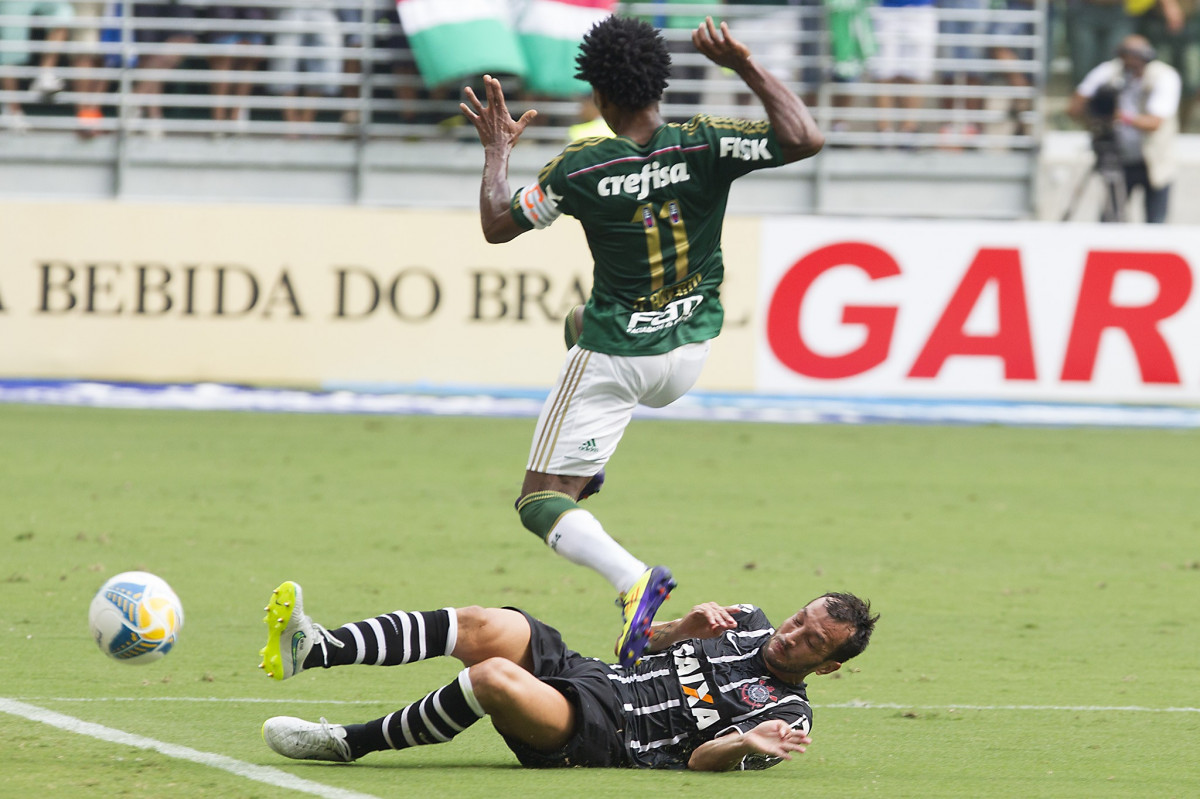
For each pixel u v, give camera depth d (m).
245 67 59.19
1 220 50.94
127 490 37.03
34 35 59.00
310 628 15.99
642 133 16.52
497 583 28.22
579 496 17.69
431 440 46.84
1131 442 50.88
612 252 16.56
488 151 17.12
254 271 51.78
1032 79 62.25
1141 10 64.62
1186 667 22.97
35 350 51.38
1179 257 52.72
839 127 62.06
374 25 58.97
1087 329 52.84
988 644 24.27
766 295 52.69
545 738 16.12
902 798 15.55
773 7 60.31
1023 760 17.41
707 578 29.00
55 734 17.25
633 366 16.72
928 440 49.94
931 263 52.62
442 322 52.31
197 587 26.86
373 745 16.23
